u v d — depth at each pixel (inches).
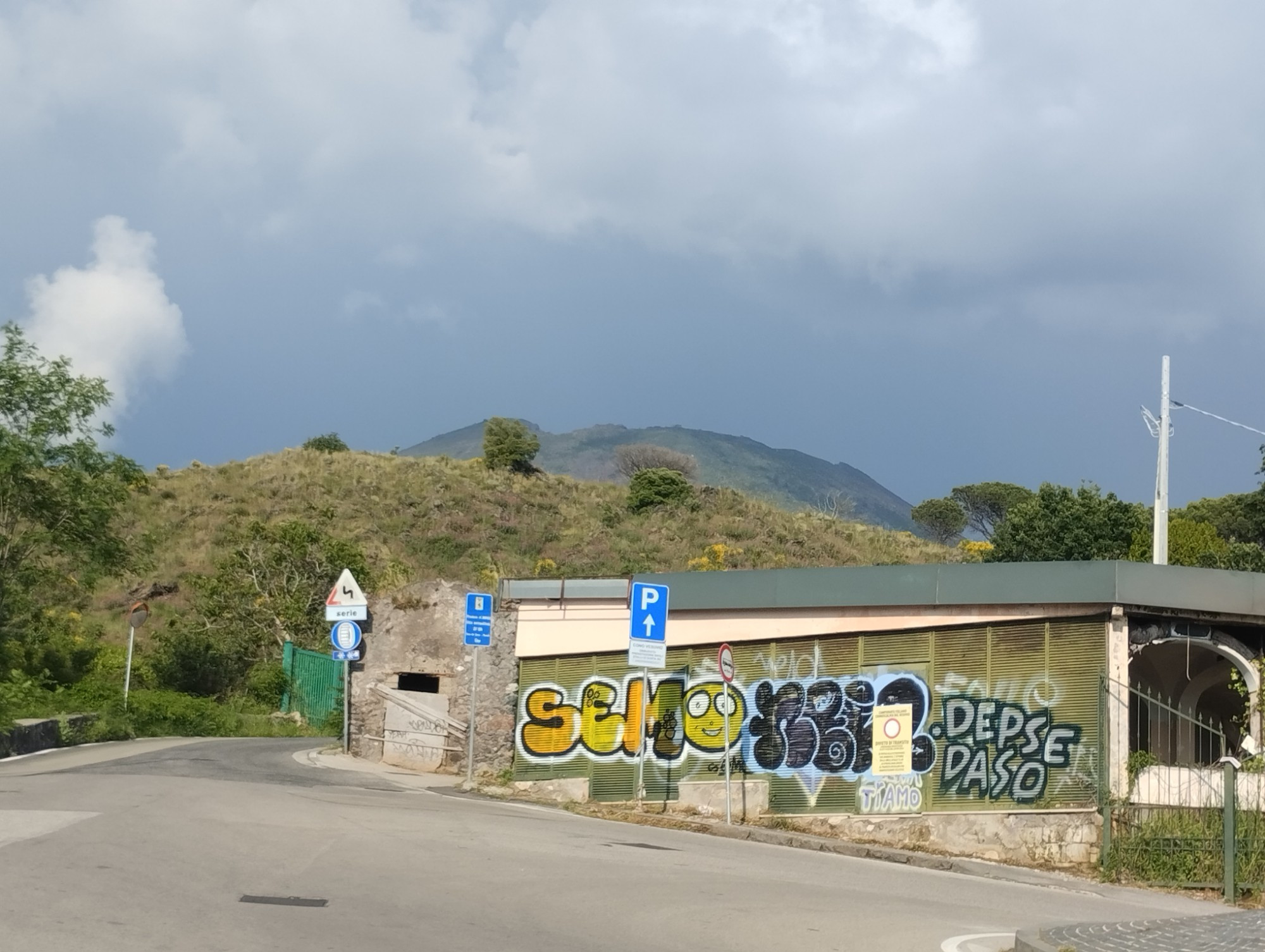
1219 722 903.7
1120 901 604.1
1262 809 695.1
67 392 1472.7
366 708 1093.8
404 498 2901.1
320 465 3137.3
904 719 796.6
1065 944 389.1
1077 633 738.8
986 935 426.3
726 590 876.6
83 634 1945.1
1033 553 1950.1
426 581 1103.0
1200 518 2588.6
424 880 456.8
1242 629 761.6
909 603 799.7
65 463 1497.3
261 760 1013.2
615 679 943.0
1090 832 708.7
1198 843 673.0
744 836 775.7
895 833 775.7
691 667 895.1
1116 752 714.2
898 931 420.5
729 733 870.4
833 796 819.4
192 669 1749.5
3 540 1467.8
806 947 383.9
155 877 419.8
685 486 3171.8
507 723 1005.2
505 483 3142.2
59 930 332.8
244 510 2706.7
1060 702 738.2
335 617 1095.6
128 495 1569.9
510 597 1011.9
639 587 798.5
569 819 768.9
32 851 447.5
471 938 361.4
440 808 739.4
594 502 3161.9
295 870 455.8
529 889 456.1
